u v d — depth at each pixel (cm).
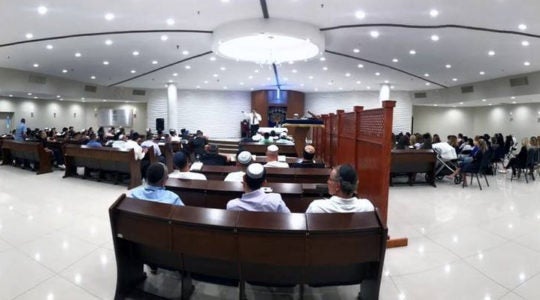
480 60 871
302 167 409
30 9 547
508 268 279
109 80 1356
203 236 183
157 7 559
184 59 953
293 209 274
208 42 786
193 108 1698
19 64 997
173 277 253
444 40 708
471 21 586
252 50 875
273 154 427
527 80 1037
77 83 1377
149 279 248
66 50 826
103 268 271
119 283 219
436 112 1722
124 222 205
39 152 740
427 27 633
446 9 539
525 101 1312
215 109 1711
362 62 959
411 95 1559
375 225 176
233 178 317
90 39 735
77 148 668
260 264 187
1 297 226
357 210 201
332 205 202
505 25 596
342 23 643
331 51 850
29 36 696
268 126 1641
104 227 372
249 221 178
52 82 1241
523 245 331
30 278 253
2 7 535
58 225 377
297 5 557
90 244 321
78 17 593
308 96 1725
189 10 579
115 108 1831
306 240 172
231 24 645
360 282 201
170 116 1423
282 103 1636
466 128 1684
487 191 607
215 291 235
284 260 175
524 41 686
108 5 542
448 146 691
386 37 712
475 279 259
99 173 679
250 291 236
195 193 275
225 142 1397
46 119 1647
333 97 1680
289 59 862
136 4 542
